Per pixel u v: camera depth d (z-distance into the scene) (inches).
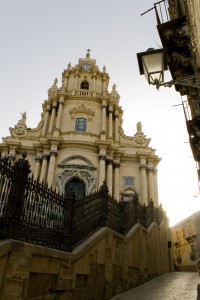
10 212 202.4
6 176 210.5
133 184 1157.1
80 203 327.9
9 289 177.9
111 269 360.8
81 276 281.6
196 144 389.4
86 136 1203.9
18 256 189.8
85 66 1544.0
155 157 1200.2
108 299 336.2
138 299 339.0
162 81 232.8
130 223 514.6
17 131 1243.8
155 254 660.7
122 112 1392.7
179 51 347.9
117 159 1187.3
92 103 1344.7
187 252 1411.2
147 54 230.2
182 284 504.1
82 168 1113.4
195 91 385.7
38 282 211.0
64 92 1309.1
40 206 244.7
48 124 1270.9
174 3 492.7
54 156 1115.3
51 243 249.8
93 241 317.1
